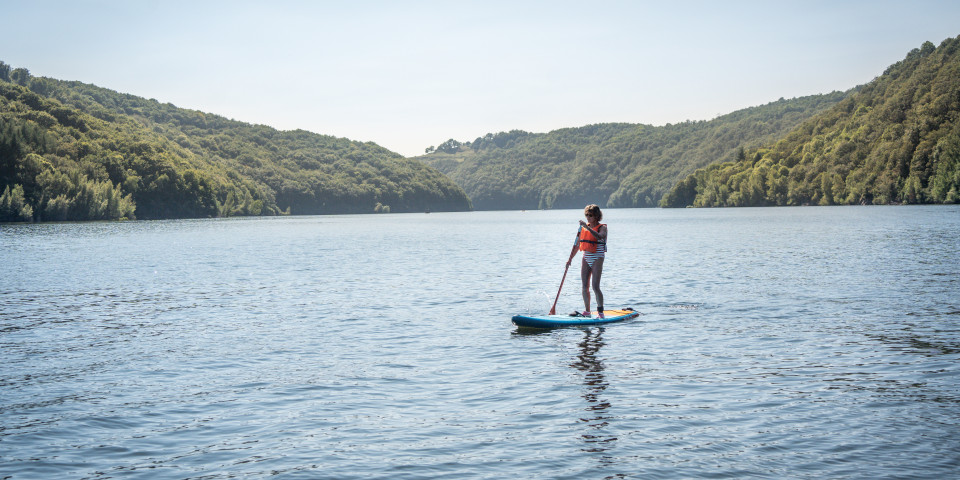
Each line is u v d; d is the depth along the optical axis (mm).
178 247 51938
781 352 12047
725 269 27297
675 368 11062
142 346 13617
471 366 11477
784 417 8477
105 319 17219
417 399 9562
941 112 151000
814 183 170875
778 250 37219
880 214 96312
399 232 83875
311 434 8180
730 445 7594
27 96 173625
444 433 8148
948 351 11750
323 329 15320
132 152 167375
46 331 15461
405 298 20641
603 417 8633
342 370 11328
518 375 10812
